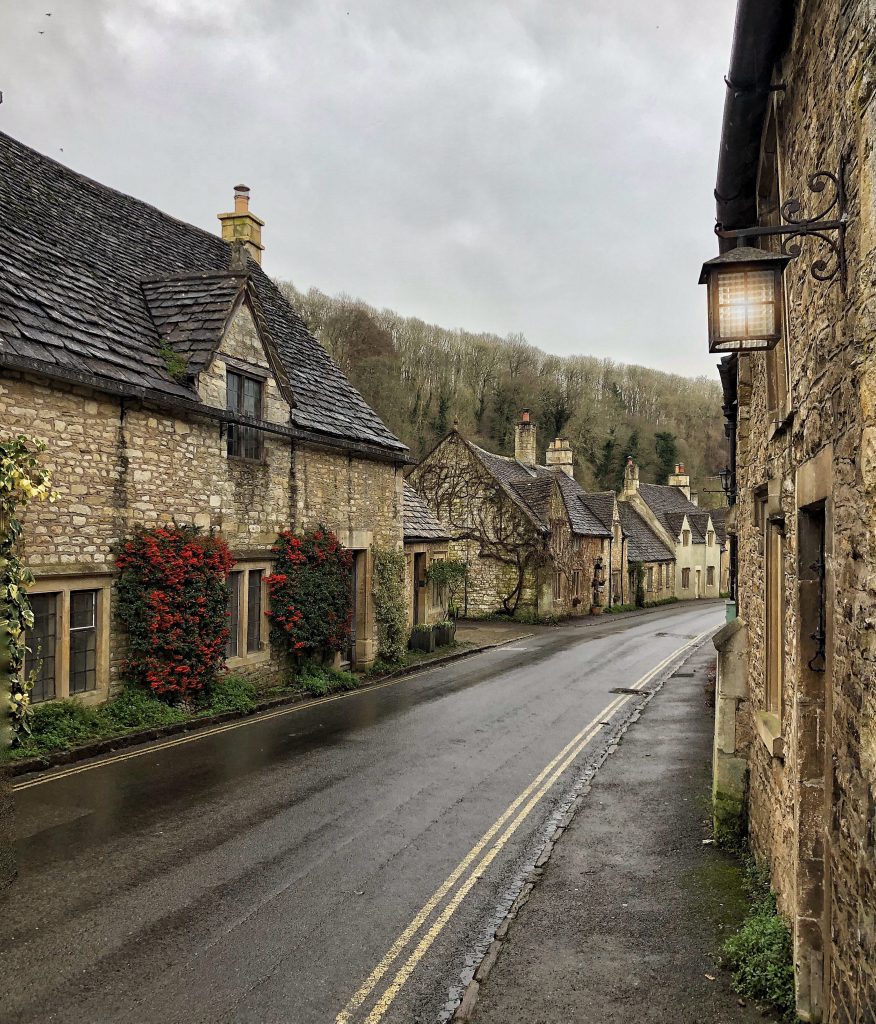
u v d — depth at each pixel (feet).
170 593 36.29
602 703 46.21
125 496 34.83
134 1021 14.43
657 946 17.26
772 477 19.20
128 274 43.70
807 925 13.78
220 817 25.17
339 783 29.30
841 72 11.19
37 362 29.66
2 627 24.25
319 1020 14.64
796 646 14.44
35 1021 14.35
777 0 14.02
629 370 225.56
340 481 52.85
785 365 17.53
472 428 169.48
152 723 34.65
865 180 9.64
